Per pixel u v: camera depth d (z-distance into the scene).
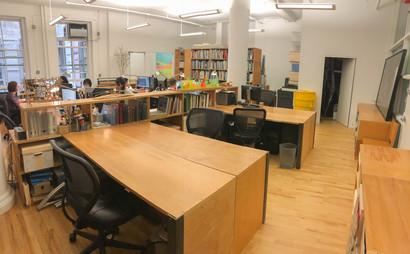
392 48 6.38
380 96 5.68
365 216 1.10
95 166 2.35
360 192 1.44
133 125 3.61
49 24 8.64
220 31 11.41
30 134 3.00
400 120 4.10
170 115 4.23
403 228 1.02
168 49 11.87
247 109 4.21
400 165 1.74
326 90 8.53
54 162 3.13
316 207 3.19
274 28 11.03
